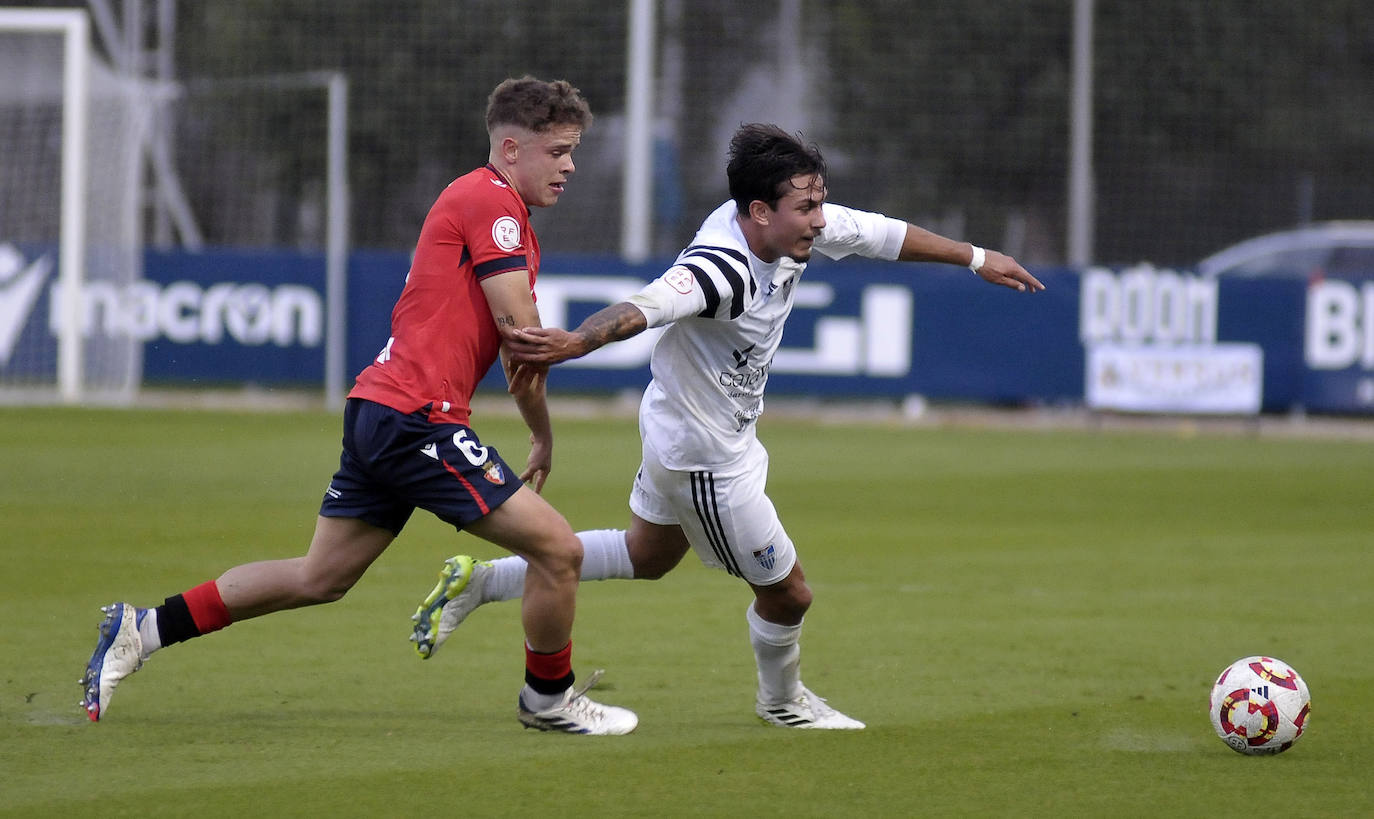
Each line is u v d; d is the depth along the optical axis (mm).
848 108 89125
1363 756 16375
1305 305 65500
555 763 15906
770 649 17547
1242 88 88250
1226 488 44625
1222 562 31203
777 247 16438
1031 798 14719
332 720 17781
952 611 25547
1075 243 71750
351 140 82562
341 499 17094
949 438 59656
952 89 88125
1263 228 89000
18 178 69875
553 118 16875
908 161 88750
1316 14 88750
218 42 81750
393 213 84250
